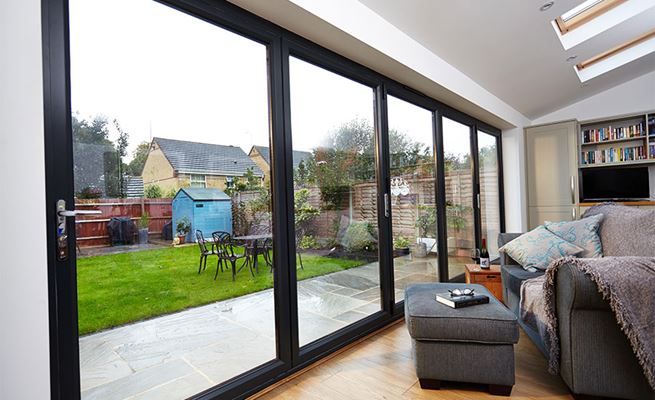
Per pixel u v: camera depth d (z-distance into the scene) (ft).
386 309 8.82
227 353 5.64
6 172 3.51
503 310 5.64
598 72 13.75
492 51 10.03
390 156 9.51
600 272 4.67
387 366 6.52
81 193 4.19
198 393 5.18
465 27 8.48
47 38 3.91
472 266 10.16
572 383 4.93
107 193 4.42
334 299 7.66
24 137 3.63
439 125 11.63
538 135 16.58
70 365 3.98
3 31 3.52
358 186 8.47
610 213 8.34
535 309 6.25
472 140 14.08
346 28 6.75
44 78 3.87
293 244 6.65
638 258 4.94
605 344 4.78
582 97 16.51
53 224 3.90
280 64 6.55
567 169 15.87
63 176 3.98
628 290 4.52
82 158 4.21
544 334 5.75
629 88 15.79
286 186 6.57
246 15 5.98
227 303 5.70
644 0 9.75
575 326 4.91
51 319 3.85
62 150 3.98
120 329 4.52
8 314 3.48
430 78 9.45
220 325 5.59
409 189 10.24
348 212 8.16
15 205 3.55
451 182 12.53
